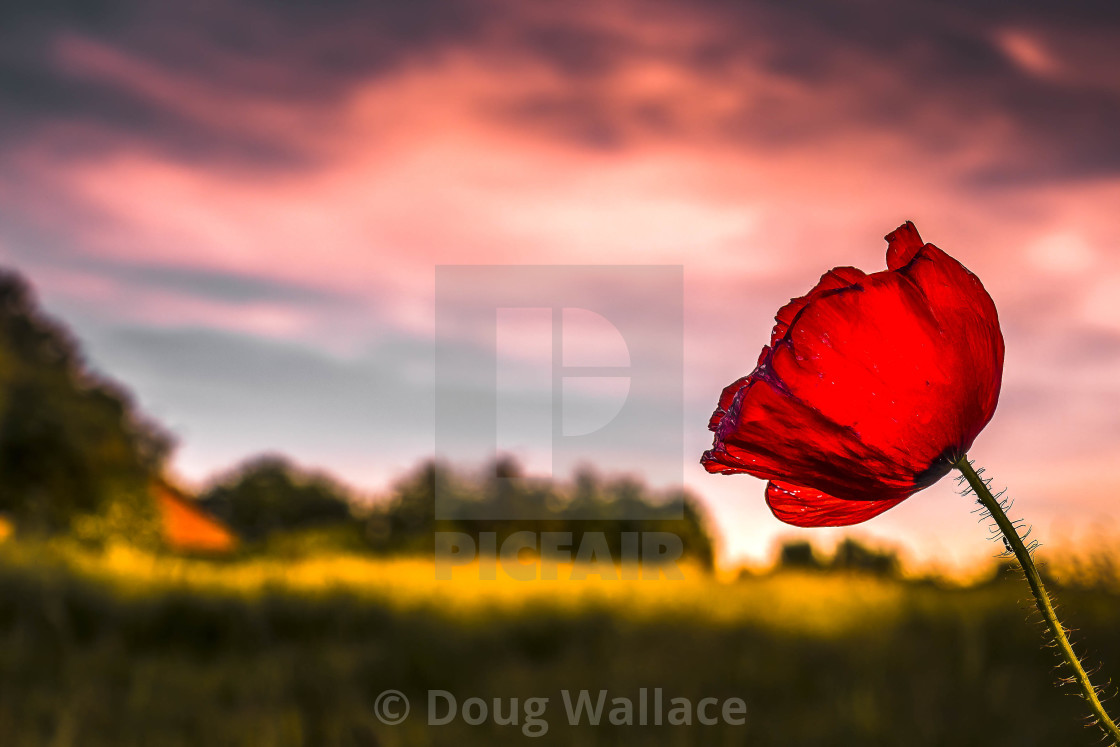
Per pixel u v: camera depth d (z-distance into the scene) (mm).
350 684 5117
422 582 9578
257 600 7395
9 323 27781
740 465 696
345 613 7273
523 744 4070
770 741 3955
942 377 628
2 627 6094
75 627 6457
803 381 637
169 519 31641
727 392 790
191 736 4062
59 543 10352
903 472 647
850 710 4203
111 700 4570
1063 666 640
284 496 37500
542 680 5457
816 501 733
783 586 8844
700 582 9773
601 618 7543
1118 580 4562
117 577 8211
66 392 26312
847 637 6270
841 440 645
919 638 5824
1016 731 3617
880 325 629
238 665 5758
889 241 752
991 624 5469
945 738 3664
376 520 26391
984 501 651
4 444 23938
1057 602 646
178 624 6766
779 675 5242
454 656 6121
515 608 8133
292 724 4129
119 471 26250
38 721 4121
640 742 4055
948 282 660
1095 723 637
